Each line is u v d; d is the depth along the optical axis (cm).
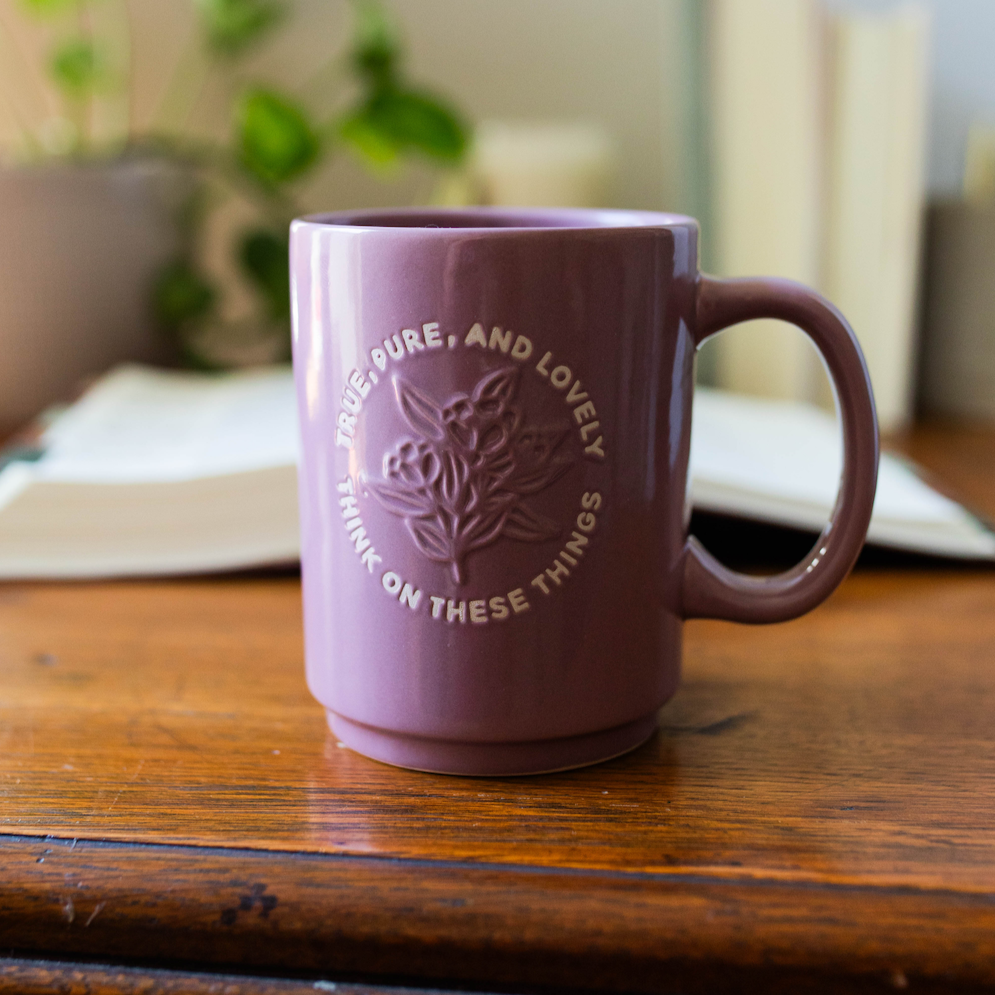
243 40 83
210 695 40
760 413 63
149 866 32
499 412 32
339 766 36
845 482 35
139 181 75
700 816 34
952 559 49
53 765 36
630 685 35
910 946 30
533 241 32
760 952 30
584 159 74
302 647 43
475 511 33
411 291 32
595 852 32
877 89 66
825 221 68
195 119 89
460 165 78
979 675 41
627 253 33
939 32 80
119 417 59
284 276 81
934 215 72
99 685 40
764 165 67
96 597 48
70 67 81
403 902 31
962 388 73
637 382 33
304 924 31
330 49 88
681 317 34
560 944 30
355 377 33
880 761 36
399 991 31
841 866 32
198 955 31
